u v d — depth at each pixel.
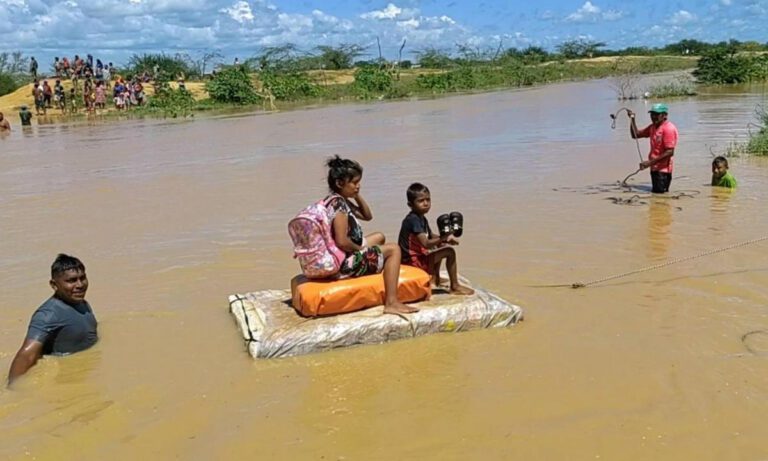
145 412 5.48
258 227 11.19
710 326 6.67
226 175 16.78
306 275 7.05
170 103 46.91
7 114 45.44
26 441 5.14
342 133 26.08
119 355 6.51
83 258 9.77
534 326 6.86
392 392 5.69
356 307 6.91
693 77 56.19
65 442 5.12
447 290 7.45
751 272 8.12
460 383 5.78
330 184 7.09
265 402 5.59
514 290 7.86
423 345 6.55
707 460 4.62
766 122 18.67
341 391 5.73
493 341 6.57
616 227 10.44
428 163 17.31
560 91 51.19
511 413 5.28
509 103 39.62
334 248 6.96
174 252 9.89
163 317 7.41
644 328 6.69
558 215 11.29
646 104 34.59
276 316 6.93
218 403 5.59
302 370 6.13
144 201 13.81
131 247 10.27
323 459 4.80
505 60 74.62
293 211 12.30
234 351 6.54
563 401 5.41
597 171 15.45
